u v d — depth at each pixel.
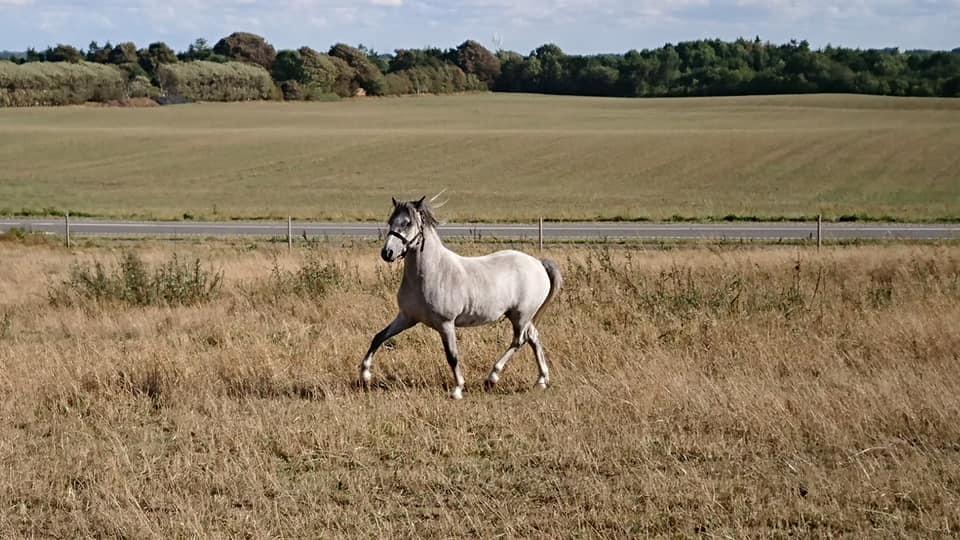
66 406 10.82
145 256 26.31
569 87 173.00
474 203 50.69
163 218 42.72
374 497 8.17
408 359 12.86
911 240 31.91
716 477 8.59
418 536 7.31
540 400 11.17
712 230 36.31
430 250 11.20
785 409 10.20
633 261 23.09
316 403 10.95
